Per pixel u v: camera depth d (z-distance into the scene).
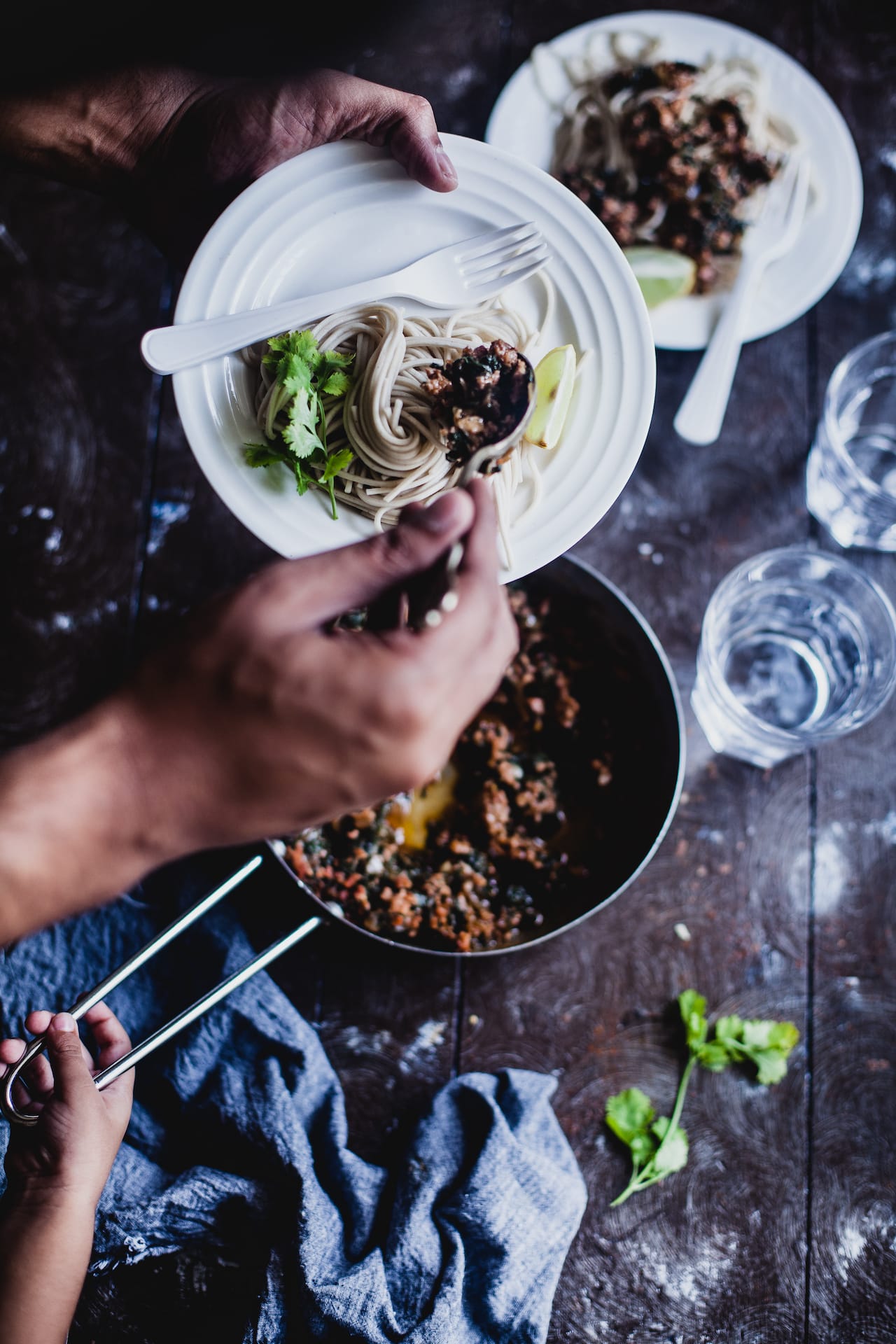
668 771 0.94
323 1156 0.93
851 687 1.01
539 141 0.99
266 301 0.83
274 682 0.68
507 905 0.95
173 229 0.94
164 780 0.69
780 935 0.99
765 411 1.02
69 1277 0.80
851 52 1.04
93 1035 0.89
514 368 0.82
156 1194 0.90
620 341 0.85
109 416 1.01
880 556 1.02
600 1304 0.95
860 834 1.00
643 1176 0.95
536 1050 0.97
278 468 0.84
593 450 0.85
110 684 0.99
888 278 1.03
